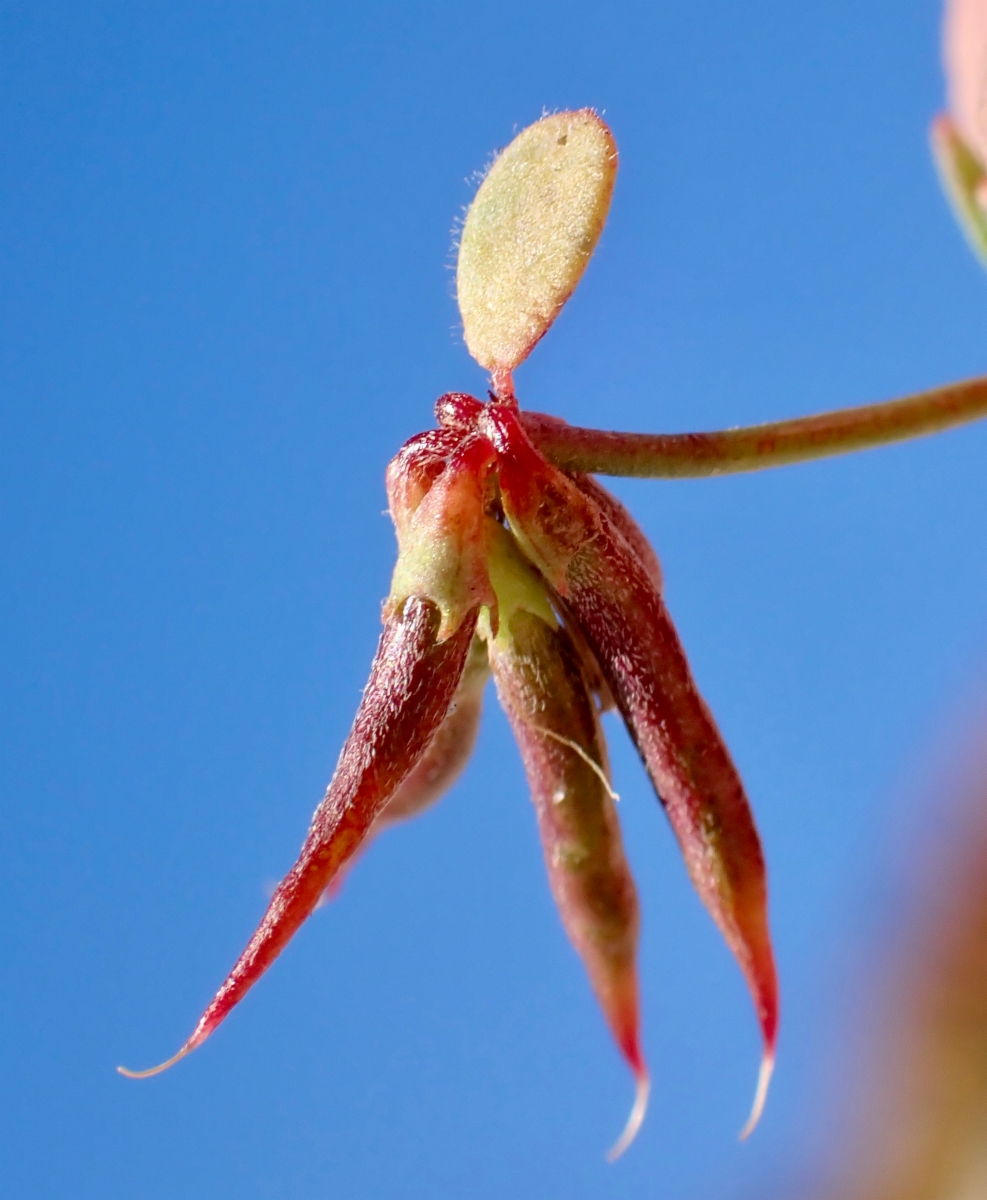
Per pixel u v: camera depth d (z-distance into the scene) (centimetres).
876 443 9
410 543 9
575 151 9
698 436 9
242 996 8
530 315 9
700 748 9
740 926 9
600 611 9
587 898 9
